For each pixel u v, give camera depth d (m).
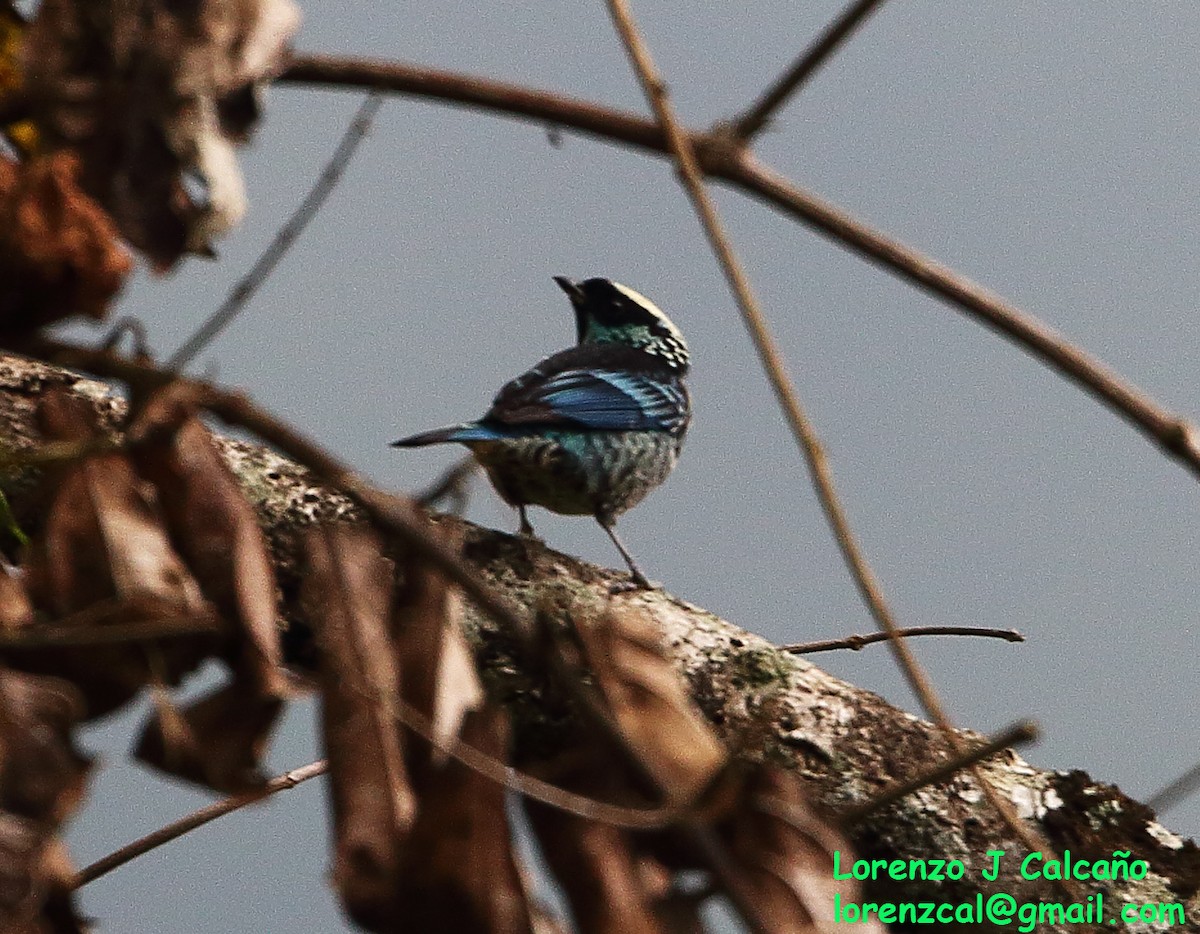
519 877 5.16
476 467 5.70
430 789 5.24
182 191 5.79
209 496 5.89
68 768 5.36
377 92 5.43
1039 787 10.34
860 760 10.09
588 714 5.23
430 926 5.12
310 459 5.46
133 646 5.64
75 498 5.84
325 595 5.73
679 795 5.36
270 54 5.68
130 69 5.76
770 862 5.11
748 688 10.16
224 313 5.70
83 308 5.70
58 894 5.61
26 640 5.34
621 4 5.04
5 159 5.89
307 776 7.74
